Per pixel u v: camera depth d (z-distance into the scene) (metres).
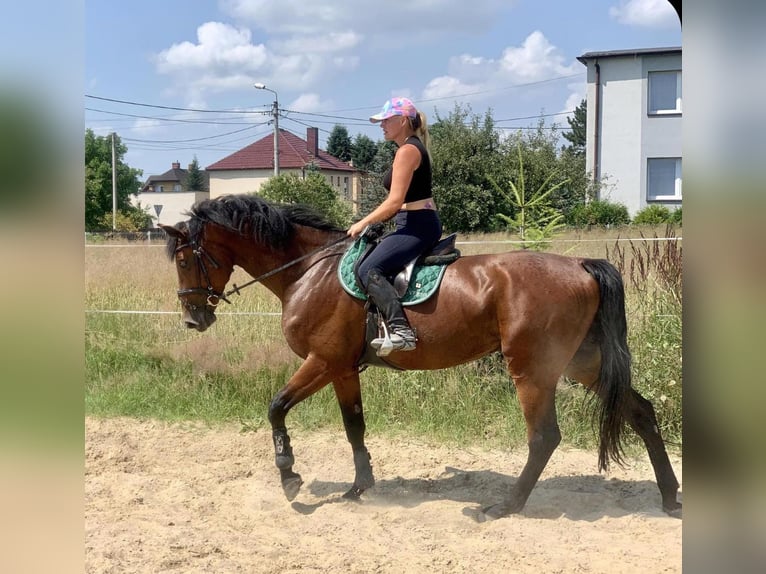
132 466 5.28
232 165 52.78
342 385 4.61
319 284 4.40
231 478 5.06
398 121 4.16
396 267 4.15
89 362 7.24
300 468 5.29
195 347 6.91
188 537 3.93
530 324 3.96
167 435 6.00
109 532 3.98
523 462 5.29
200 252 4.60
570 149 25.42
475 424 5.83
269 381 6.63
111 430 6.09
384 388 6.29
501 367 6.22
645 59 25.31
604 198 25.00
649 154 25.58
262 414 6.37
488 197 22.73
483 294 4.06
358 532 4.04
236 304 8.32
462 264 4.20
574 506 4.41
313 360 4.39
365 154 73.94
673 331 5.62
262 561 3.62
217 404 6.51
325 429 6.13
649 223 20.91
